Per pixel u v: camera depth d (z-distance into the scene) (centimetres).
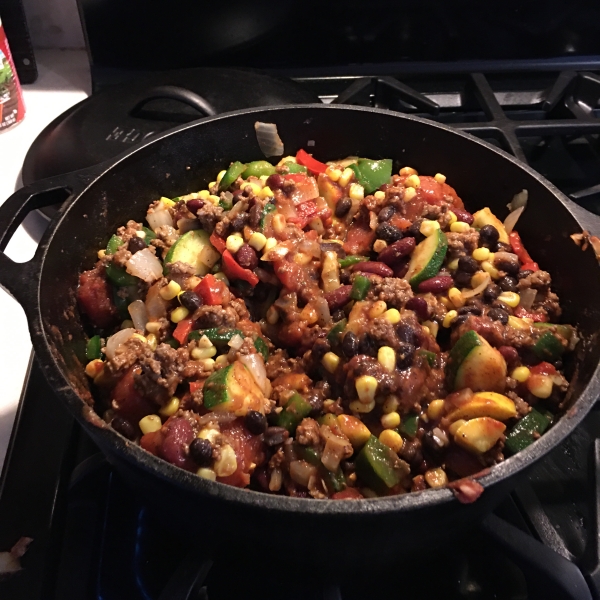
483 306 37
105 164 39
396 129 43
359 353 34
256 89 51
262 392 34
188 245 40
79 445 36
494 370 33
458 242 39
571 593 29
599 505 31
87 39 55
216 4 54
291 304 37
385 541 28
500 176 41
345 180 43
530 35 57
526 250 41
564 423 28
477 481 26
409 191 41
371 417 34
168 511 30
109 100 51
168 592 30
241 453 32
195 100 47
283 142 44
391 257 39
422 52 58
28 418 37
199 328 36
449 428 32
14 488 35
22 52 56
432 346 35
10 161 51
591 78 54
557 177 51
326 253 39
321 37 56
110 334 39
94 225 39
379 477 31
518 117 55
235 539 29
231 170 43
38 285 32
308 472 32
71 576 32
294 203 42
